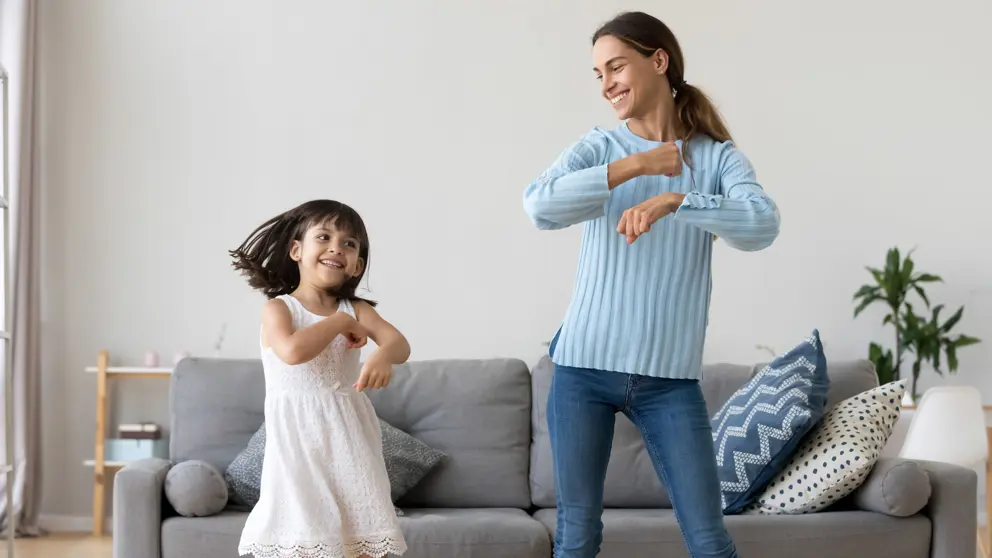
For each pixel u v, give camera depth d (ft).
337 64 15.12
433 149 15.10
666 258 6.25
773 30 15.33
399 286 14.93
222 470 9.95
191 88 15.01
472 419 10.44
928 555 8.91
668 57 6.45
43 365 14.71
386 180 15.03
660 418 6.24
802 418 9.25
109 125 14.92
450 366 10.76
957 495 8.89
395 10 15.19
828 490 9.05
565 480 6.30
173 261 14.85
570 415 6.31
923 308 15.30
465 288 14.99
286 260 7.63
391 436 10.03
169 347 14.79
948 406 10.43
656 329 6.18
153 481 8.78
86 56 14.96
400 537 7.04
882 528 8.82
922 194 15.35
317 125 15.06
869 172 15.33
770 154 15.24
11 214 14.16
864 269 15.26
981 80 15.46
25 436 14.11
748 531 8.72
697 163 6.41
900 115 15.39
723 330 15.07
